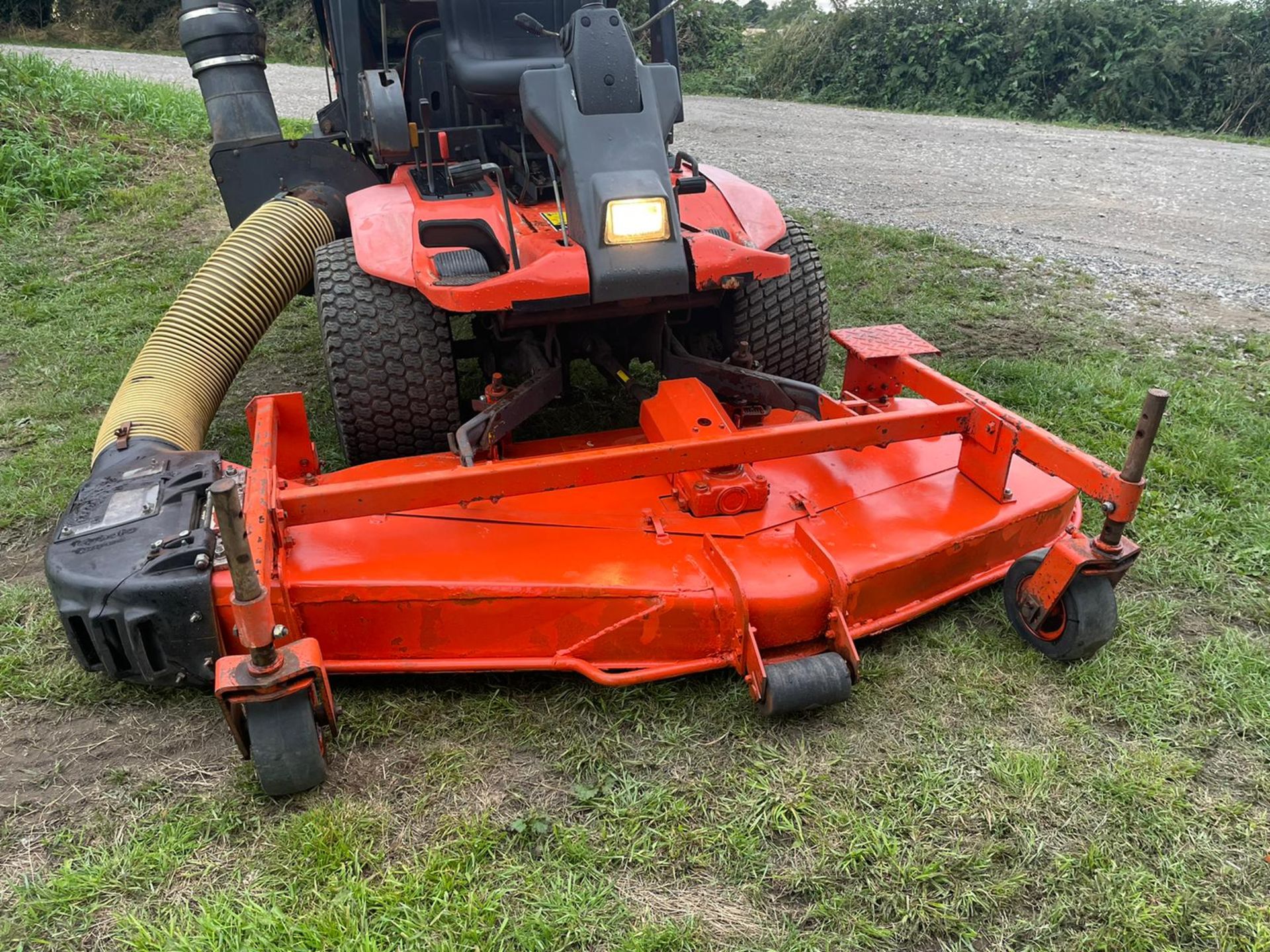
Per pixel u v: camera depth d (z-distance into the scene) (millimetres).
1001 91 16234
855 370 3785
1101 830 2430
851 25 17938
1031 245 7672
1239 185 10148
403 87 4230
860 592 2850
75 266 7164
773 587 2771
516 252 3342
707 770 2627
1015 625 3066
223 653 2666
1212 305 6375
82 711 2885
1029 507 3205
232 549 2127
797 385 3650
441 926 2195
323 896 2266
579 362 5250
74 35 23844
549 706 2842
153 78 15484
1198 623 3248
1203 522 3807
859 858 2355
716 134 13133
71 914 2250
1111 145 12648
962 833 2430
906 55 17141
